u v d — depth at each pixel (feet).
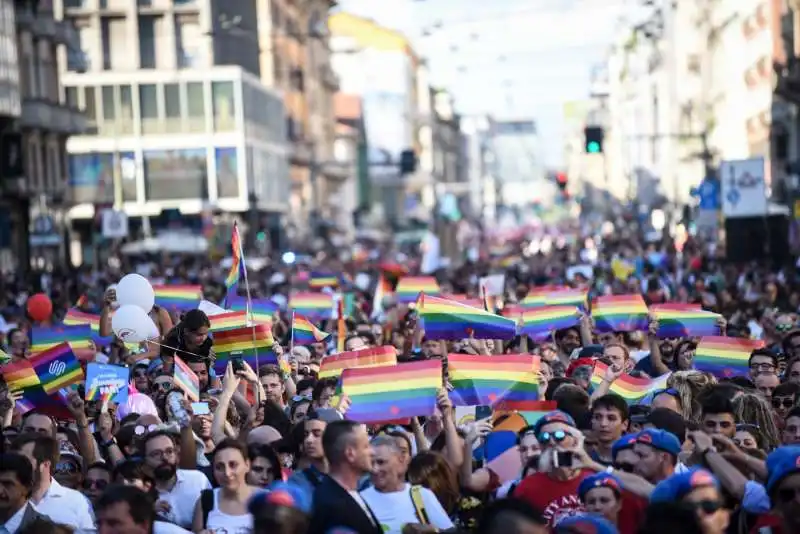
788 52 188.85
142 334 46.50
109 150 262.06
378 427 41.24
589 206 531.50
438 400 35.45
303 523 23.98
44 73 190.49
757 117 216.54
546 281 113.50
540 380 40.50
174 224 254.68
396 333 68.08
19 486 31.65
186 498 34.04
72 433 42.39
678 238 188.03
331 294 77.30
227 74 262.06
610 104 468.75
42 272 150.41
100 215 173.58
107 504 27.37
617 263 112.27
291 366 54.90
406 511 30.66
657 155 334.85
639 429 37.14
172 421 37.91
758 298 83.87
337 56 479.41
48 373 42.78
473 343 50.03
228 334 47.78
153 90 263.08
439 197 497.87
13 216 181.37
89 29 269.64
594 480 28.73
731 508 30.68
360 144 417.69
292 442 35.19
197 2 273.54
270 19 303.07
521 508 22.35
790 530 27.78
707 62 281.13
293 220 315.78
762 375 45.19
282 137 304.50
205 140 262.67
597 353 52.37
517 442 37.19
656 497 26.91
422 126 540.11
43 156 194.49
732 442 32.07
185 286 68.59
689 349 54.19
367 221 394.73
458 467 34.40
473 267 149.79
